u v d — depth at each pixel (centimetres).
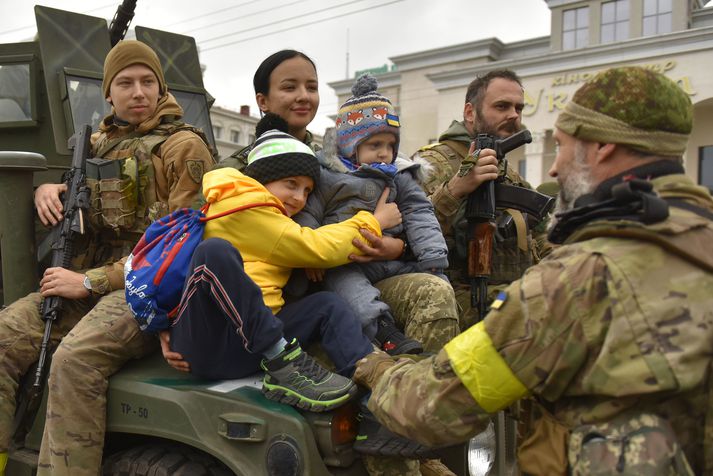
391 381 171
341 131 253
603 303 139
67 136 369
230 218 213
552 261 149
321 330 213
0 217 279
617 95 151
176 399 206
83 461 218
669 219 142
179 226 218
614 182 154
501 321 149
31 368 259
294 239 214
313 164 230
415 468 206
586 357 141
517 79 327
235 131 3256
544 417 157
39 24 373
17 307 261
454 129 326
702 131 1792
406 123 2497
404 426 163
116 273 256
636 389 131
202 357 204
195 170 270
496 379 149
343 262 228
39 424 250
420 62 2453
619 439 136
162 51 438
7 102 379
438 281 236
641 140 150
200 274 191
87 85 381
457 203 280
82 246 282
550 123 1903
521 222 310
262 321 192
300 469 183
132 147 279
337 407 188
